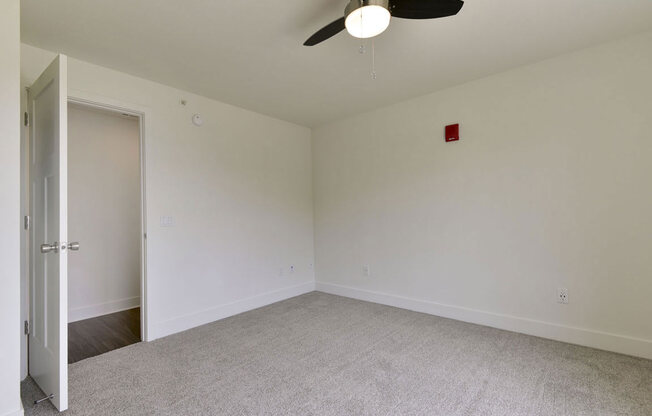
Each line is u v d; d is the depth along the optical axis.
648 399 1.83
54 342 1.82
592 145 2.50
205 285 3.28
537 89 2.73
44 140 1.97
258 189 3.85
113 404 1.87
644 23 2.17
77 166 3.58
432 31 2.21
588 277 2.53
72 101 2.56
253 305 3.72
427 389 1.98
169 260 3.01
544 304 2.73
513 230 2.88
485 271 3.04
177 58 2.54
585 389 1.94
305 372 2.22
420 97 3.44
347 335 2.87
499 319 2.96
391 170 3.70
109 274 3.80
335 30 1.80
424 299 3.46
